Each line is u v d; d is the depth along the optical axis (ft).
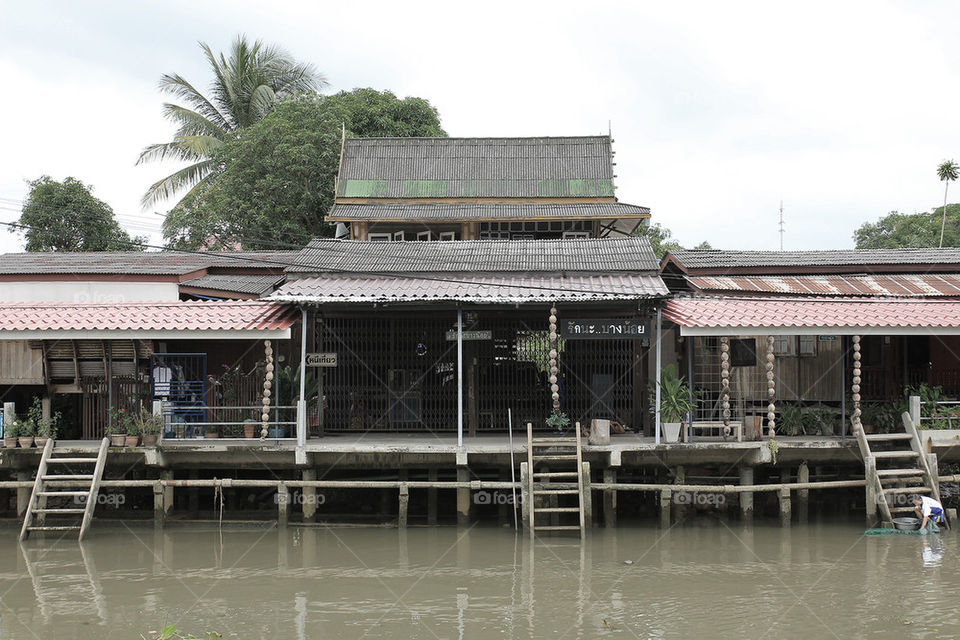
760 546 43.50
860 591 35.86
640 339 51.47
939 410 49.70
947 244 105.50
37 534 46.01
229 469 49.67
